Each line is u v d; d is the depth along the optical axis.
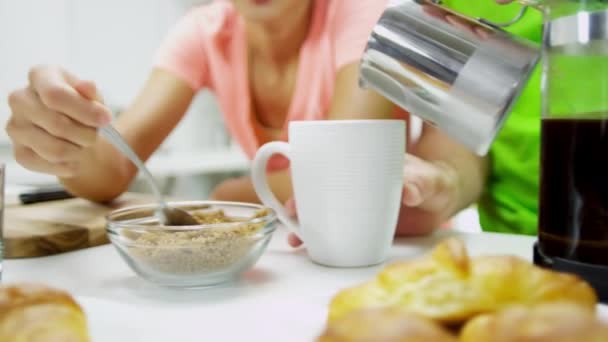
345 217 0.42
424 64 0.37
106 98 1.84
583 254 0.33
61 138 0.51
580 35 0.33
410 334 0.20
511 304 0.24
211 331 0.29
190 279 0.37
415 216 0.56
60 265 0.45
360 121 0.41
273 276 0.41
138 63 1.94
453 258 0.27
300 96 0.90
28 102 0.49
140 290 0.38
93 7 1.77
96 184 0.69
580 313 0.21
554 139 0.35
